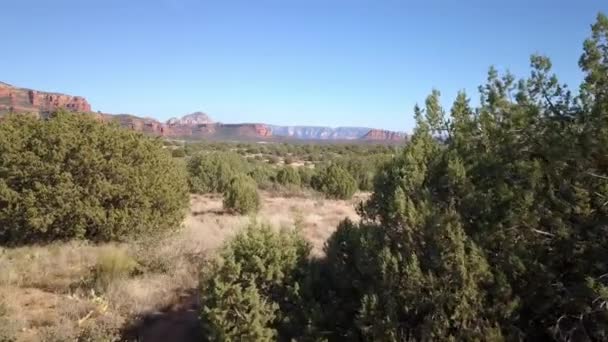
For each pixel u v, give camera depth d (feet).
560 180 17.08
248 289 19.70
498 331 15.37
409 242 17.29
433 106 20.67
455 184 17.98
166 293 27.96
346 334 18.53
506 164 18.10
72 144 40.88
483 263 15.84
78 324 23.58
